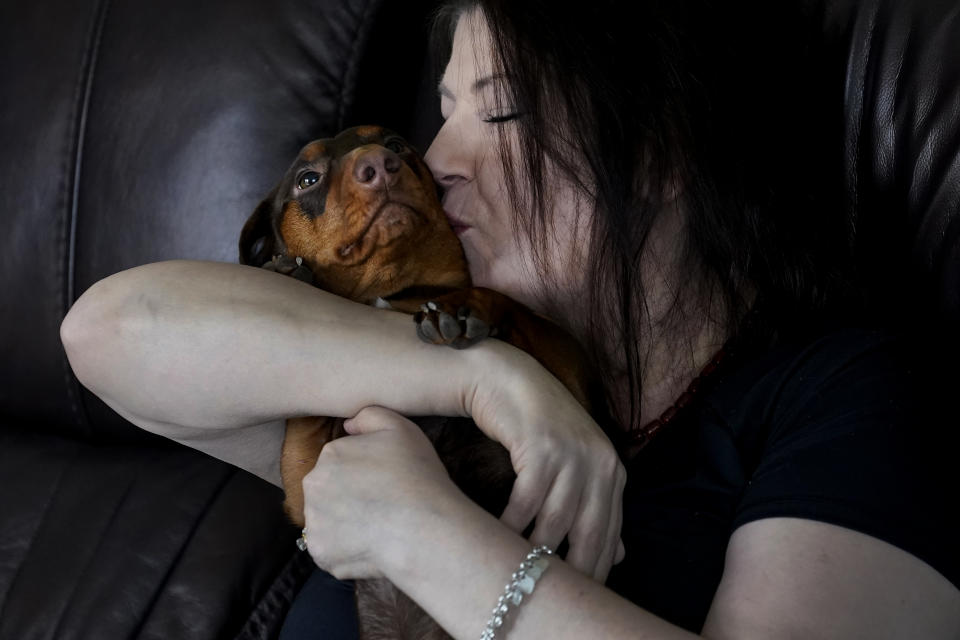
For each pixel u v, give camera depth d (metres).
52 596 1.96
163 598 1.90
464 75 1.56
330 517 1.18
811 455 1.16
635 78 1.37
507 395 1.24
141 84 2.13
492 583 1.06
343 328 1.29
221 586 1.90
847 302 1.48
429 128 2.19
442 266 1.60
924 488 1.10
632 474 1.39
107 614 1.89
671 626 1.02
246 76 2.06
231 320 1.27
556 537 1.17
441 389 1.26
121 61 2.16
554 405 1.23
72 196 2.17
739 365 1.42
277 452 1.55
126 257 2.11
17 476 2.21
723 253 1.42
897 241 1.51
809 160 1.51
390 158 1.54
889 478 1.11
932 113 1.48
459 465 1.39
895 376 1.21
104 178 2.14
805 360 1.31
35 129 2.21
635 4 1.39
